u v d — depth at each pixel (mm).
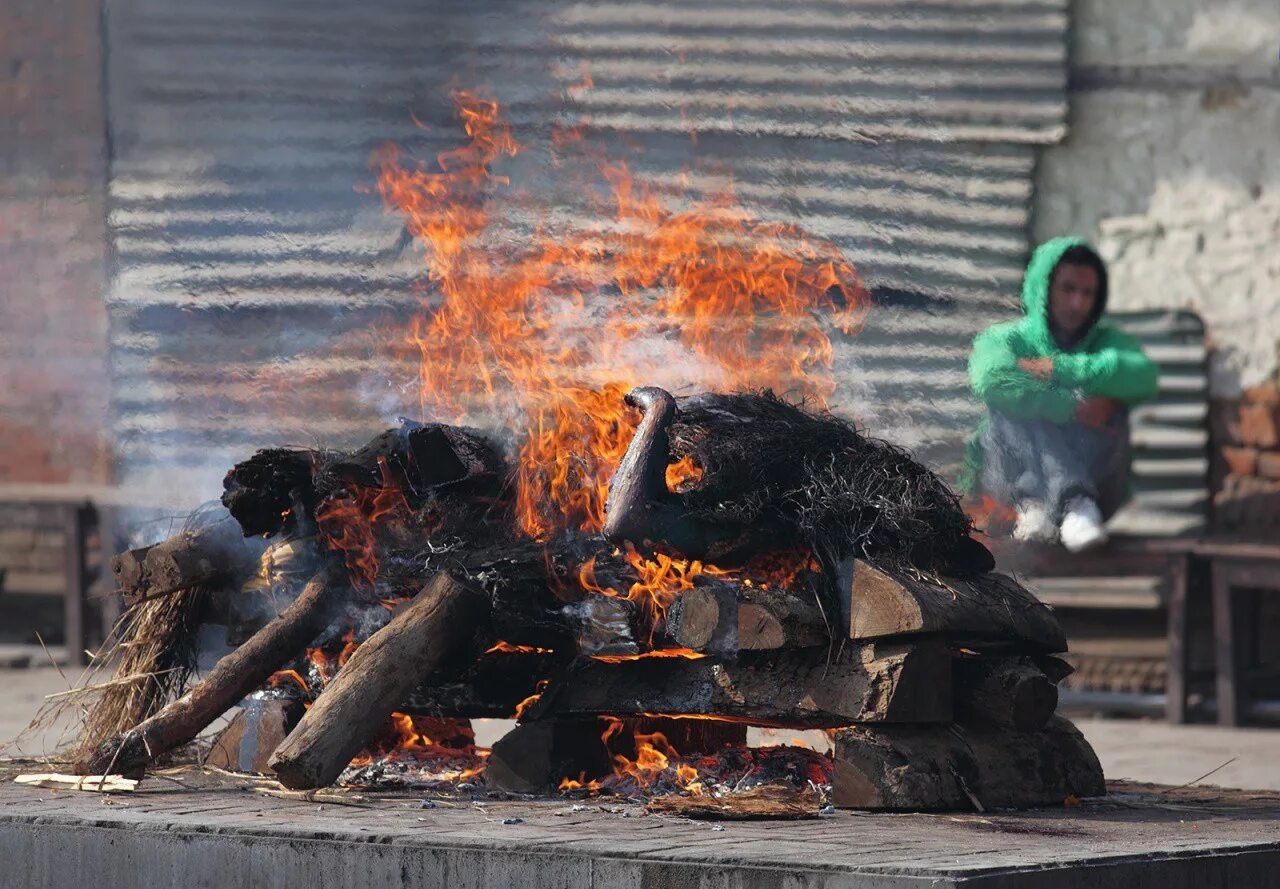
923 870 11297
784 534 14945
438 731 17656
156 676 17062
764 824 13461
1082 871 11875
